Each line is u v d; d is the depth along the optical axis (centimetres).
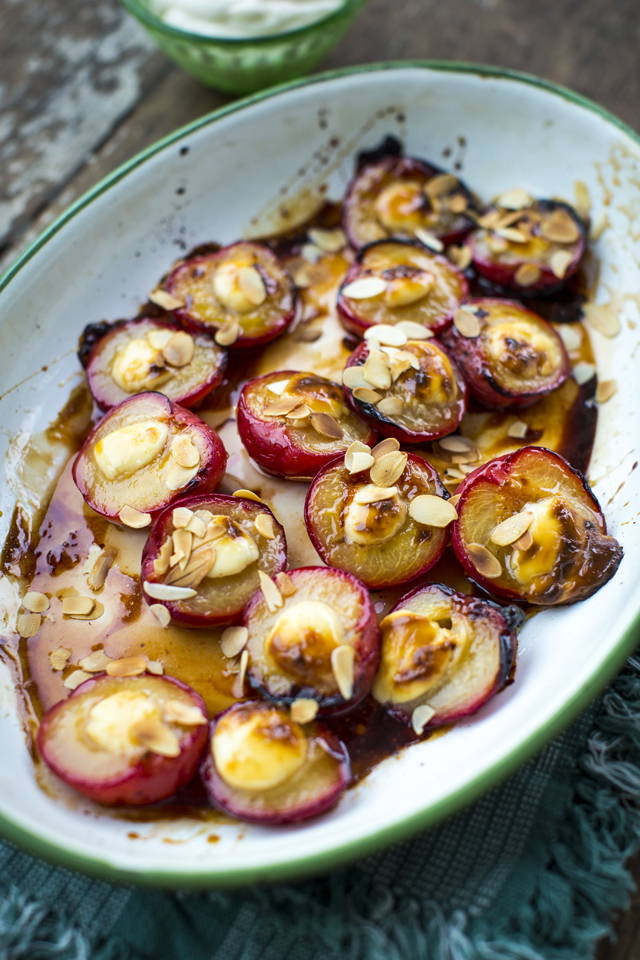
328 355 46
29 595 41
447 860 37
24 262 44
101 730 37
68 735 37
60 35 55
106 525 42
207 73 52
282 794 36
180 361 44
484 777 34
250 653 39
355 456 41
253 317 46
